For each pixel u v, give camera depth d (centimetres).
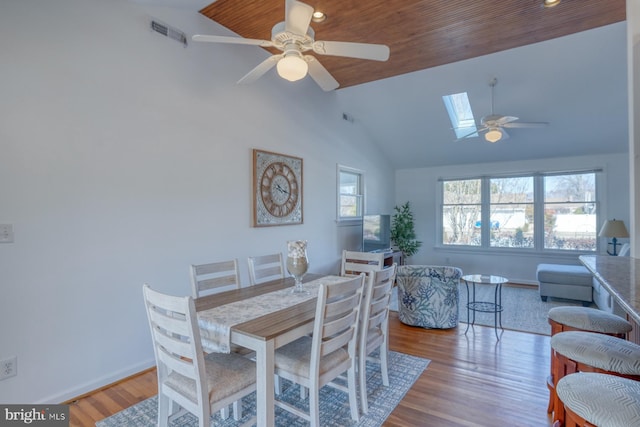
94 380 252
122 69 269
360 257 316
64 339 237
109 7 262
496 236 668
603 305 411
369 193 642
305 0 295
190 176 319
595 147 564
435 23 336
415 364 295
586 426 120
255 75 271
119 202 267
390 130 618
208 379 176
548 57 396
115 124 264
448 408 229
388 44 375
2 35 210
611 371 157
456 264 701
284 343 175
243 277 371
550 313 227
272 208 407
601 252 578
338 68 443
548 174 619
